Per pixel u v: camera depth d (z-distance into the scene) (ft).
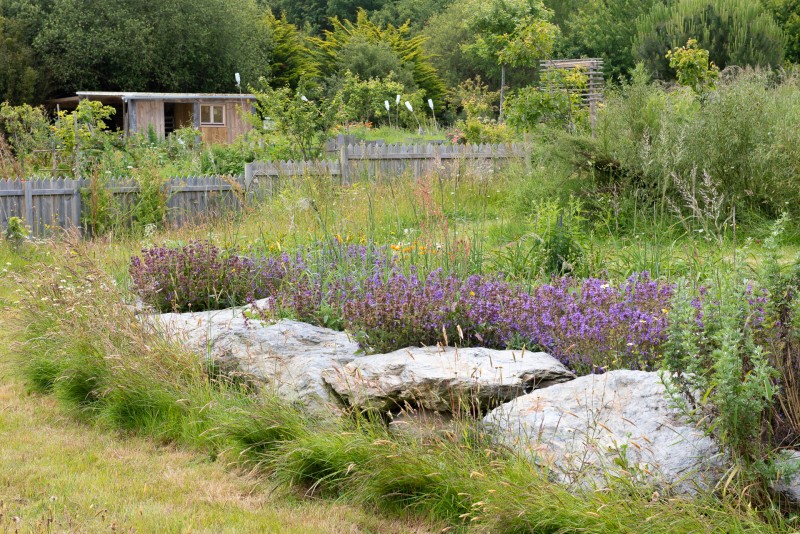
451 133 77.87
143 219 46.83
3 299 26.86
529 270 23.45
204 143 75.97
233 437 16.88
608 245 28.53
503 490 12.67
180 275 24.00
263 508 14.74
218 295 24.16
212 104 116.67
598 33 149.79
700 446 12.32
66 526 13.62
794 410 12.51
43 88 131.75
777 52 106.73
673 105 41.96
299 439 15.79
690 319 13.17
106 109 64.13
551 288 19.24
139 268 24.30
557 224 25.99
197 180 49.88
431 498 14.08
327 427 16.06
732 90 35.47
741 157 32.63
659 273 23.52
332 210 31.81
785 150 31.50
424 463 14.20
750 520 10.96
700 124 34.22
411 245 23.85
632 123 36.27
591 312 17.95
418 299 18.45
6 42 127.75
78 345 20.68
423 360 16.44
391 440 15.10
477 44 110.63
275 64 161.48
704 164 32.71
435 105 156.87
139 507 14.60
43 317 23.15
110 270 26.89
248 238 30.04
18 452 17.43
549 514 12.25
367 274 22.88
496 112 136.36
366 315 18.42
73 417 19.90
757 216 31.91
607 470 12.39
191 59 143.43
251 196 38.45
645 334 16.53
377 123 109.09
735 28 107.86
